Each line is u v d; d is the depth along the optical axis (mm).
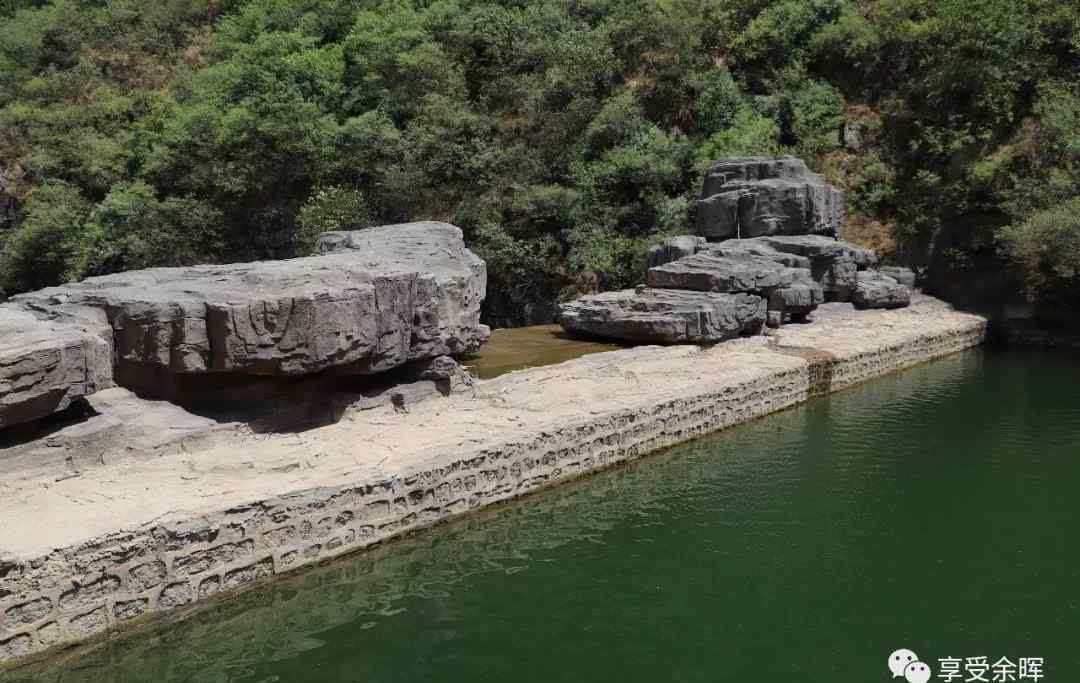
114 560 9875
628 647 10500
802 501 15305
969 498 15531
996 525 14336
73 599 9578
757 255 26266
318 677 9719
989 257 33844
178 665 9883
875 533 13961
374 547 12438
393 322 14750
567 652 10352
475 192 36906
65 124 46062
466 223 36281
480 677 9805
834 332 26078
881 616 11328
